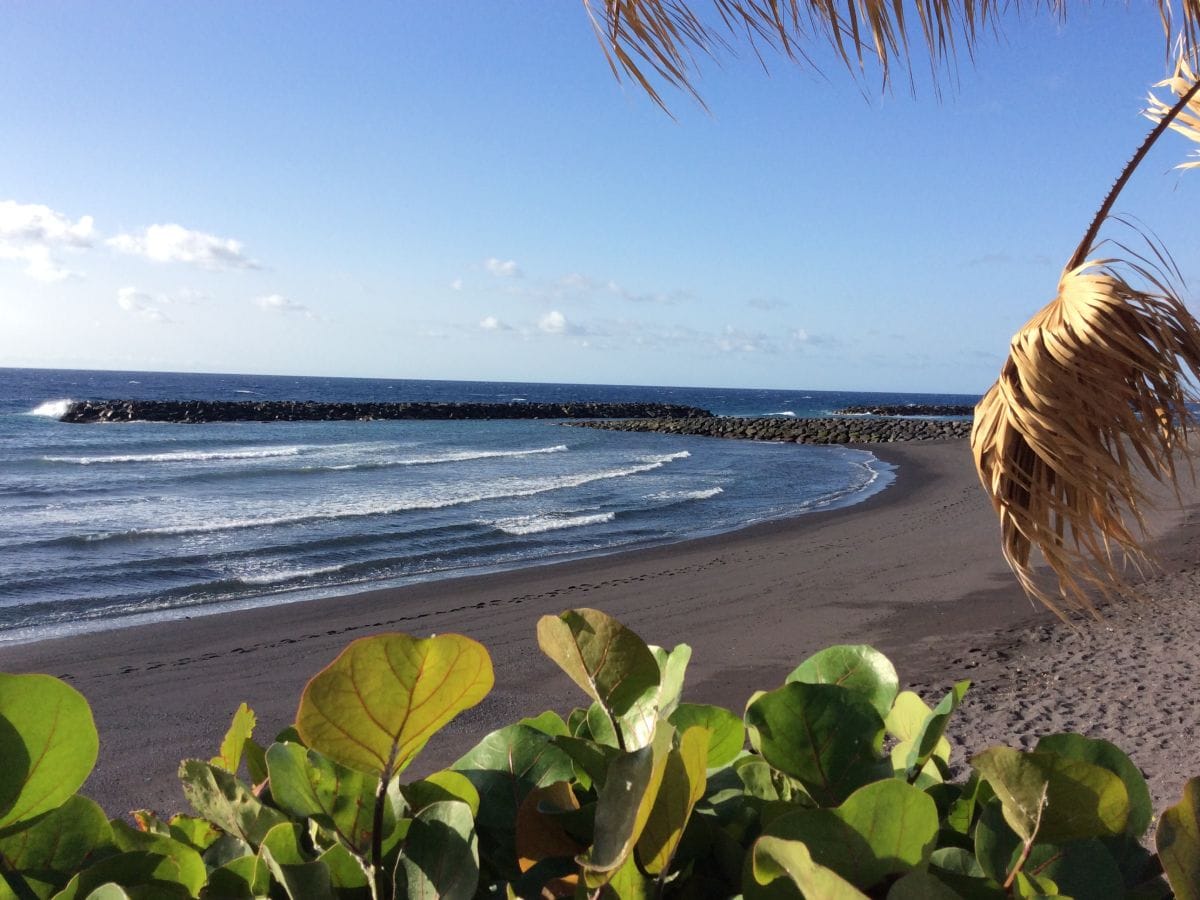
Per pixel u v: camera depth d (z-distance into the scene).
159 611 13.47
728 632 10.81
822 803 0.87
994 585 12.25
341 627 12.26
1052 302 1.67
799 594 12.67
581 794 0.99
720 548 18.11
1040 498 1.61
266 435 52.06
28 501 24.78
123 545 18.52
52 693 0.80
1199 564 11.34
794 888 0.67
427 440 51.03
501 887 0.86
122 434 50.19
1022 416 1.56
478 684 0.72
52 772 0.81
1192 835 0.71
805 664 1.10
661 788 0.68
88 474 31.30
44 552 17.69
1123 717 6.43
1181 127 2.07
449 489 28.52
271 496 26.42
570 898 0.77
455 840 0.76
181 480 30.14
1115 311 1.48
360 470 34.28
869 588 12.72
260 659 10.80
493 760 1.01
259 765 1.14
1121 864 0.84
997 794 0.77
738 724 1.03
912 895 0.60
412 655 0.69
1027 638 9.14
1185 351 1.50
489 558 17.67
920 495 26.50
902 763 1.06
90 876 0.80
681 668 1.05
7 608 13.47
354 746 0.72
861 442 50.28
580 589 14.25
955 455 41.31
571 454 42.91
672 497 26.91
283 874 0.74
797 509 24.22
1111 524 1.55
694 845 0.85
